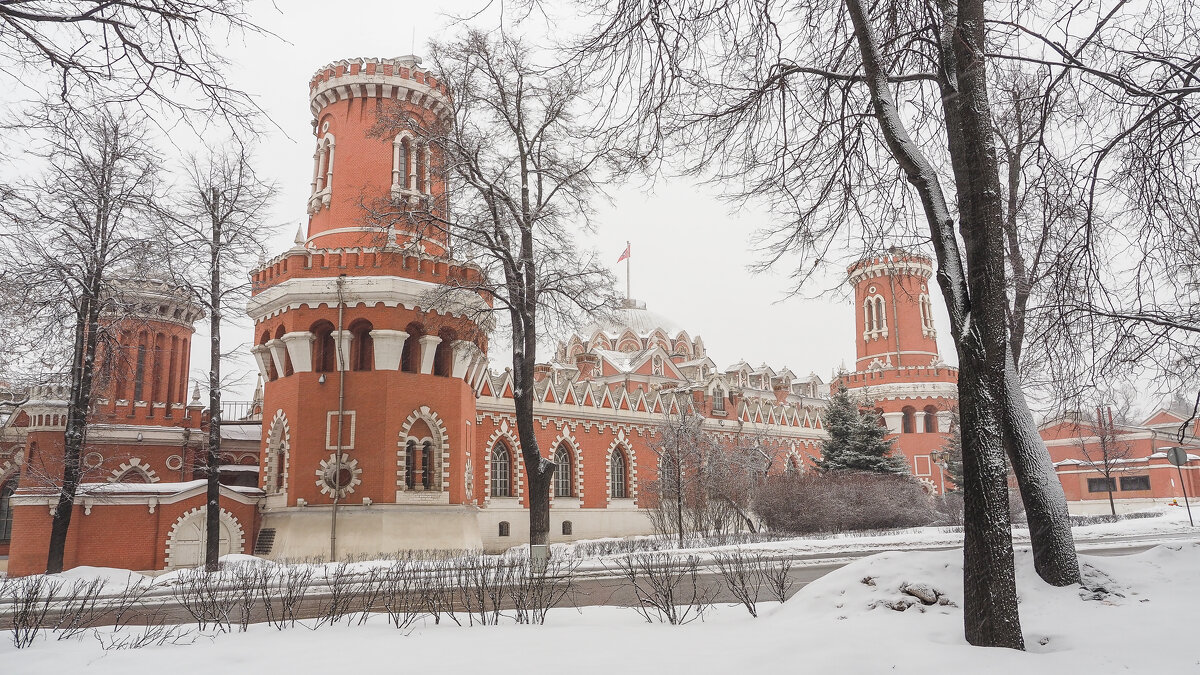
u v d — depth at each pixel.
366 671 9.05
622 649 10.02
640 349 79.81
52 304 27.97
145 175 28.73
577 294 29.58
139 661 9.91
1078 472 77.56
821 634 10.45
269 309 40.66
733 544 40.72
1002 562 9.68
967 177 11.11
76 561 35.06
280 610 16.73
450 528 38.81
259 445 53.16
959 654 9.03
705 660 9.16
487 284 30.56
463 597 17.14
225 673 9.09
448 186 34.88
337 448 37.22
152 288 34.78
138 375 49.28
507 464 53.38
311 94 43.62
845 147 13.34
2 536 47.38
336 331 38.53
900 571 12.41
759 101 12.76
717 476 50.56
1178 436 15.09
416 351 40.56
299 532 36.44
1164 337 13.62
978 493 9.91
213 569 29.58
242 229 31.80
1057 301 14.05
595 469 58.22
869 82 11.19
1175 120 12.11
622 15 10.80
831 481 56.66
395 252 38.06
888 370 85.00
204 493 37.97
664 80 11.42
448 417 40.06
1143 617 10.44
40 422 44.94
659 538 47.78
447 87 30.23
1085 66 10.98
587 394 58.81
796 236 14.11
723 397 69.69
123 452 47.75
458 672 8.83
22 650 10.87
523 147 30.08
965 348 10.30
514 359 28.55
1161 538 32.56
